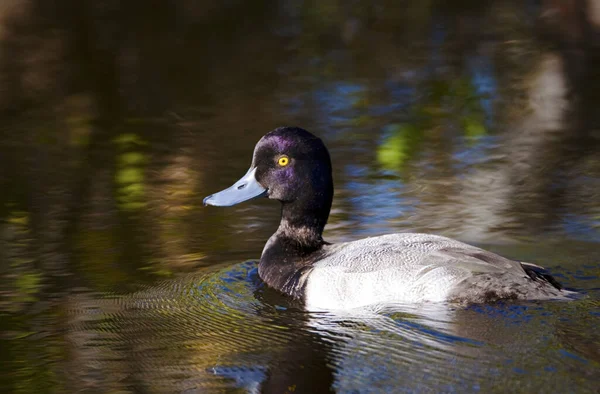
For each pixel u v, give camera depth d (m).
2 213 12.12
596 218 11.27
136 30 23.64
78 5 26.36
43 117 16.91
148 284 9.65
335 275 8.97
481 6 26.34
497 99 17.64
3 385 7.29
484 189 12.69
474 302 8.30
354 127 15.89
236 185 10.04
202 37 23.08
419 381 7.02
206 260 10.37
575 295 8.38
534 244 10.41
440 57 20.86
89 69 20.16
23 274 9.95
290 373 7.37
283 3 27.08
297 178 9.80
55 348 8.02
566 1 24.64
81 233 11.34
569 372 6.94
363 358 7.54
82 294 9.38
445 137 15.37
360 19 25.08
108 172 13.84
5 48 21.83
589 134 15.30
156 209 12.25
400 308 8.39
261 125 16.08
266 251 9.88
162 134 15.73
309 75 19.56
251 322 8.54
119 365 7.63
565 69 19.53
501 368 7.08
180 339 8.16
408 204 12.08
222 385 7.19
